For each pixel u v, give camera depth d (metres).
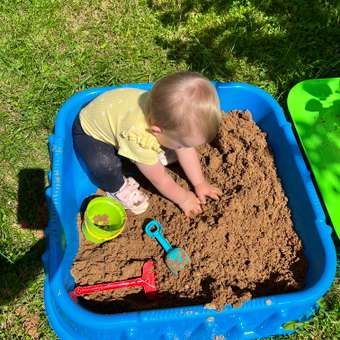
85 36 1.38
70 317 0.82
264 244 0.97
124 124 0.90
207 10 1.44
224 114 1.15
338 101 1.24
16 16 1.41
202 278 0.94
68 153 1.05
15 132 1.20
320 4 1.43
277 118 1.11
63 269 0.88
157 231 1.00
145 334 0.86
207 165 1.10
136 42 1.38
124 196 1.03
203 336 0.89
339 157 1.16
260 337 0.93
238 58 1.34
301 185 1.00
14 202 1.10
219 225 0.97
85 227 1.00
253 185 1.04
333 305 0.97
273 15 1.42
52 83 1.29
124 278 0.95
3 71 1.30
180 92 0.80
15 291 0.99
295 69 1.31
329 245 0.90
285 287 0.91
